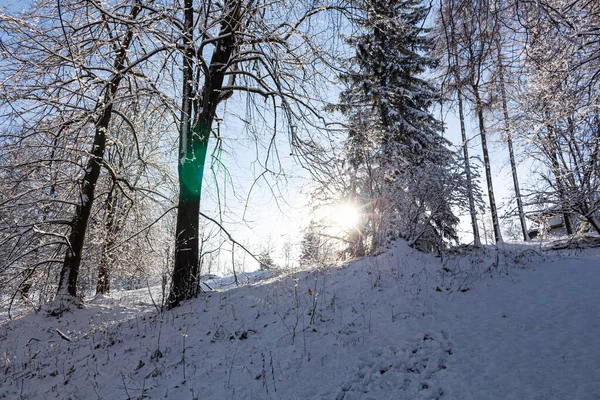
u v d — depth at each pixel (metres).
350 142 12.15
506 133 7.95
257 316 8.04
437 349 5.70
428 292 7.93
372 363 5.63
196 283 10.27
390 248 10.96
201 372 6.11
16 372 7.29
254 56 11.52
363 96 14.63
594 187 9.40
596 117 5.71
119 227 15.69
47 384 6.63
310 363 5.86
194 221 10.50
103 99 9.09
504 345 5.50
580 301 6.73
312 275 10.24
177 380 5.96
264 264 12.37
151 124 13.42
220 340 7.23
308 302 8.28
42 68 8.89
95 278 17.77
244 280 13.28
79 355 7.71
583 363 4.69
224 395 5.30
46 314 10.36
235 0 9.31
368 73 14.67
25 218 11.49
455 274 8.88
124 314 10.88
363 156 11.84
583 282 7.69
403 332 6.41
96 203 15.81
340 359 5.87
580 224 14.57
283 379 5.50
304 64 11.06
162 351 7.08
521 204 11.93
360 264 10.30
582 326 5.75
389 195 11.67
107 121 11.71
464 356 5.37
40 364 7.54
